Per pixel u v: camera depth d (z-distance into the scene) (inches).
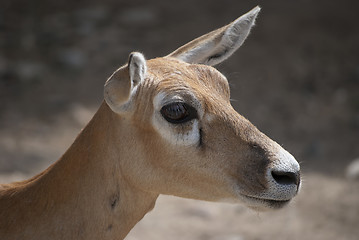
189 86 460.8
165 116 453.1
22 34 1499.8
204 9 1577.3
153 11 1581.0
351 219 907.4
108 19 1555.1
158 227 880.3
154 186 470.3
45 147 1079.6
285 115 1225.4
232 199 463.8
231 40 530.3
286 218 921.5
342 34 1485.0
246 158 454.0
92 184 470.0
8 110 1212.5
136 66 431.8
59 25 1537.9
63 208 467.8
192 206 942.4
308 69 1365.7
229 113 463.8
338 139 1153.4
